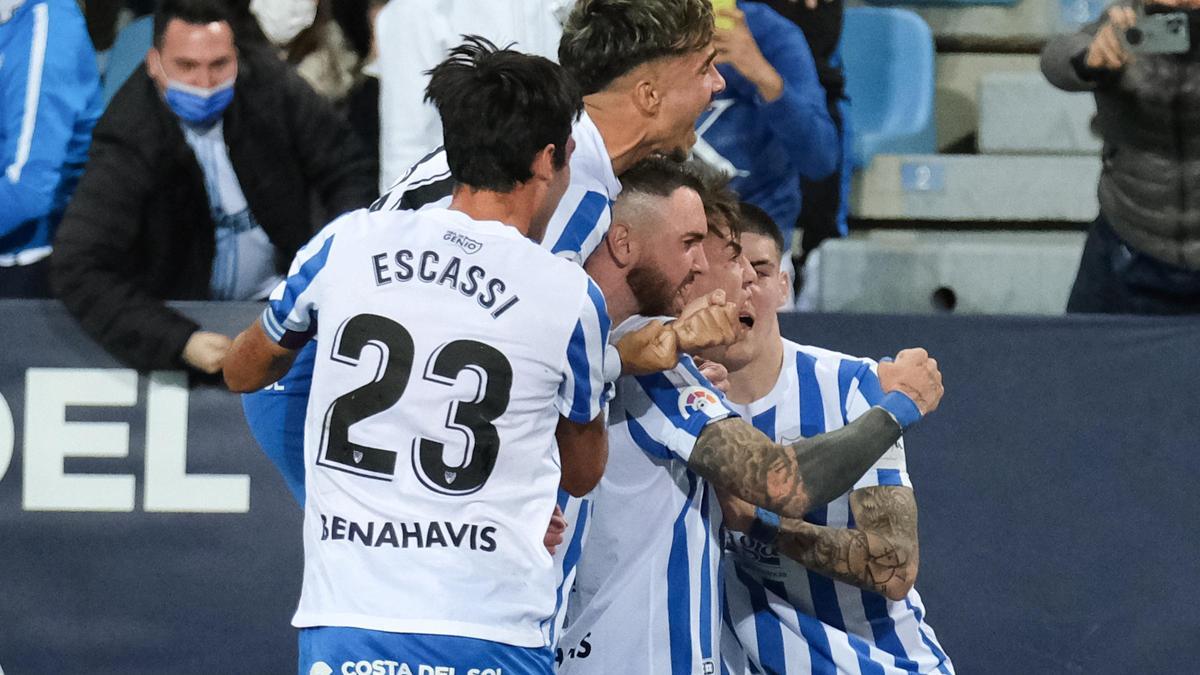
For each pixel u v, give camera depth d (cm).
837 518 1138
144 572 1425
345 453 934
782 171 1594
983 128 2069
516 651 925
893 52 2139
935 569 1431
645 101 1057
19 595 1421
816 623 1152
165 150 1393
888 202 1977
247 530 1427
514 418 935
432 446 927
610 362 989
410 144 1462
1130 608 1432
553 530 977
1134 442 1433
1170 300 1502
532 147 959
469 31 1449
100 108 1521
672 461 1055
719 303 1004
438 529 922
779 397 1153
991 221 1977
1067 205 1966
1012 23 2220
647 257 1050
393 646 910
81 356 1416
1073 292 1575
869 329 1430
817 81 1627
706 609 1068
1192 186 1452
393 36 1466
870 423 1032
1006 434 1432
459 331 934
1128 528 1433
